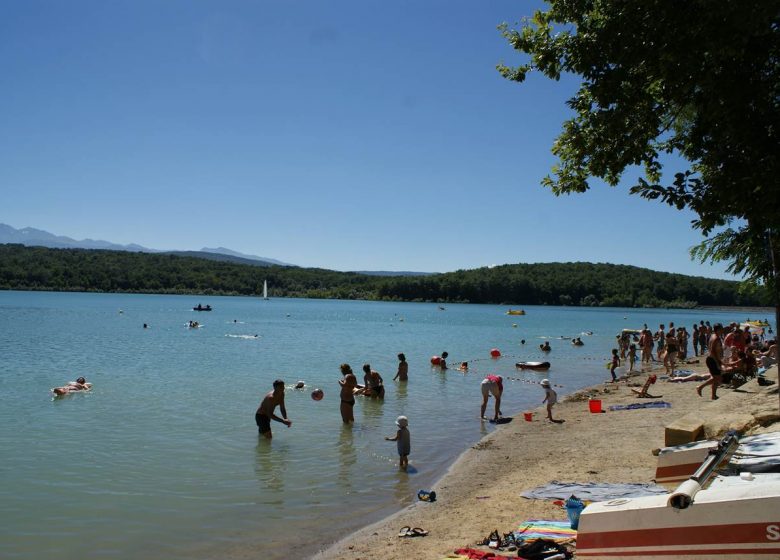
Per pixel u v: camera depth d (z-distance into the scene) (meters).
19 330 51.38
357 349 42.16
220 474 11.93
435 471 12.49
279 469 12.36
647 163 8.96
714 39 6.97
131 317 76.38
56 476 11.51
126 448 13.64
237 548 8.50
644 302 182.12
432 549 8.09
